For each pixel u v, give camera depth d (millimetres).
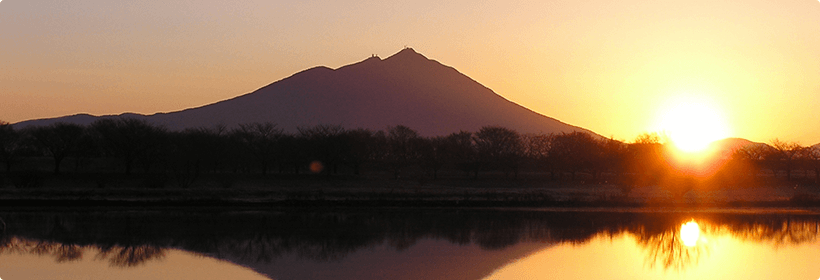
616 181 104875
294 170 116188
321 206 74125
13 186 87000
